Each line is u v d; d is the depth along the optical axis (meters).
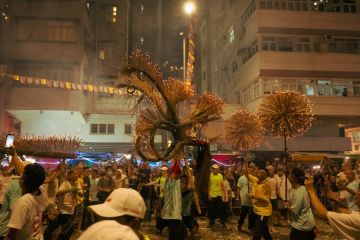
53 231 7.09
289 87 25.89
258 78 25.97
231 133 9.31
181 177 7.19
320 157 19.39
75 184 8.33
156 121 4.61
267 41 26.41
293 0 27.17
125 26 31.33
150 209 12.36
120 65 4.86
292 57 26.17
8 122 24.03
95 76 29.73
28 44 24.80
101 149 27.62
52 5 25.30
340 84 26.41
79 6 25.47
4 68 23.33
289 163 10.77
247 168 10.14
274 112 7.95
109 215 1.99
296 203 5.45
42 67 24.89
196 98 5.20
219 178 11.23
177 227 6.98
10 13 24.81
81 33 25.42
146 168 12.91
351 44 27.19
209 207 11.26
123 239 1.73
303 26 26.83
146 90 4.77
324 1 27.47
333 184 12.08
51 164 12.53
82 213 9.21
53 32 25.25
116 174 10.62
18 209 3.30
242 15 30.34
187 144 4.75
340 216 3.12
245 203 10.47
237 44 31.44
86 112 27.25
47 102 24.03
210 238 9.52
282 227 11.19
